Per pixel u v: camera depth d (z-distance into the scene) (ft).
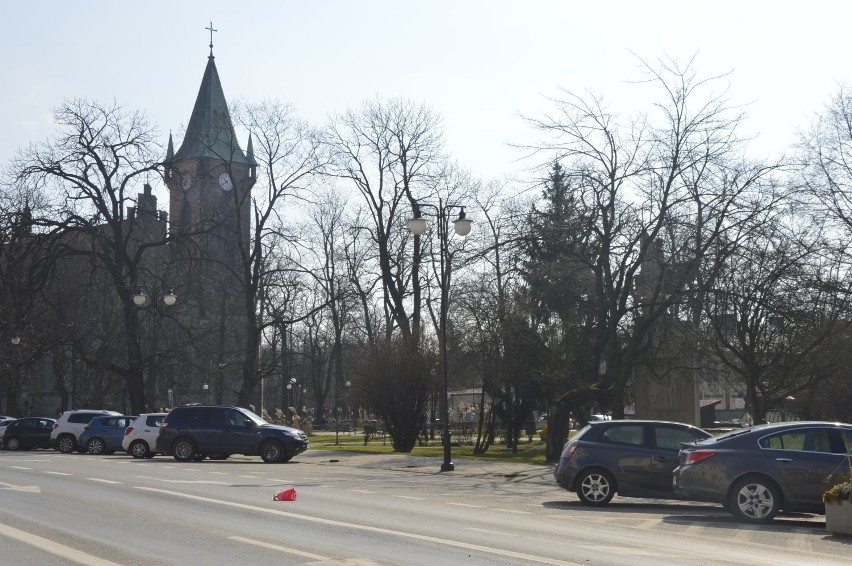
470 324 124.88
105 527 46.26
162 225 177.88
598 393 108.37
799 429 54.60
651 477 62.69
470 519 51.78
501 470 101.50
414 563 35.45
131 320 169.48
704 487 54.80
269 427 115.65
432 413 203.82
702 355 112.98
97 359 172.24
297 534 43.80
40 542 41.11
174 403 257.14
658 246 108.99
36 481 75.20
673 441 63.41
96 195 163.94
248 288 172.35
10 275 160.15
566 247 110.93
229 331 252.62
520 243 112.37
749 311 111.96
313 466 107.04
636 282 114.62
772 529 50.72
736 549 42.01
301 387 312.09
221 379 271.49
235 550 38.73
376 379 142.20
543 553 38.40
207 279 203.41
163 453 122.72
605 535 45.93
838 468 52.80
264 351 280.31
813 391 131.44
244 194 175.94
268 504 57.88
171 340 204.95
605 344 111.55
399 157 169.37
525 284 120.06
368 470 101.81
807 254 104.94
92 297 190.80
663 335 112.68
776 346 122.83
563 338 117.60
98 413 142.31
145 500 59.82
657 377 118.11
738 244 104.58
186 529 45.50
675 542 44.01
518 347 116.98
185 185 185.47
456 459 120.37
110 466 99.14
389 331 173.99
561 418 115.65
